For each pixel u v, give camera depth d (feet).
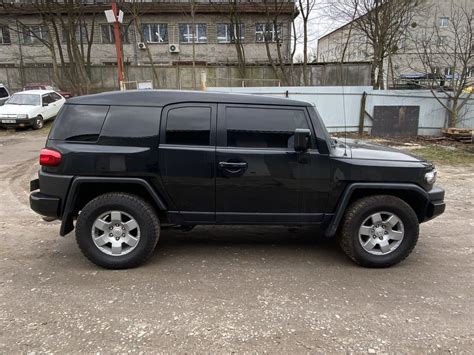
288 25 91.81
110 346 8.01
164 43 96.48
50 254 12.91
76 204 11.72
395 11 60.95
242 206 11.87
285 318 9.13
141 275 11.35
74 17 82.53
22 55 96.68
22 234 14.85
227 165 11.48
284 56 93.91
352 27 69.56
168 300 9.91
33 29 88.22
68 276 11.25
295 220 12.03
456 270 11.98
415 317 9.25
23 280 10.96
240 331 8.59
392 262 12.01
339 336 8.45
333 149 12.09
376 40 62.08
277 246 13.91
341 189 11.82
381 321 9.06
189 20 95.20
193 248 13.57
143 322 8.89
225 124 11.59
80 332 8.48
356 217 11.78
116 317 9.09
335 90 43.60
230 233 15.23
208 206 11.85
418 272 11.82
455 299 10.15
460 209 18.51
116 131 11.37
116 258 11.63
